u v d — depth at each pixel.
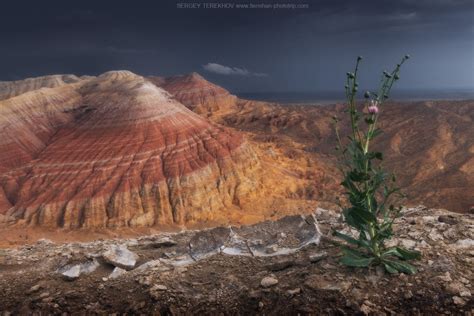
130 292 6.29
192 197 66.25
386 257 6.03
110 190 65.44
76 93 92.75
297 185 78.19
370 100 5.75
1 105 83.19
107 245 8.45
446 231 6.82
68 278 6.88
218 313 5.66
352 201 5.84
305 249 6.93
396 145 105.50
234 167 73.38
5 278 7.11
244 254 7.18
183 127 77.56
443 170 84.00
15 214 63.66
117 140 73.19
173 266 6.98
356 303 5.27
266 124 157.00
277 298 5.68
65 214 62.28
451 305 5.06
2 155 74.44
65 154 72.44
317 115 159.62
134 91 81.94
